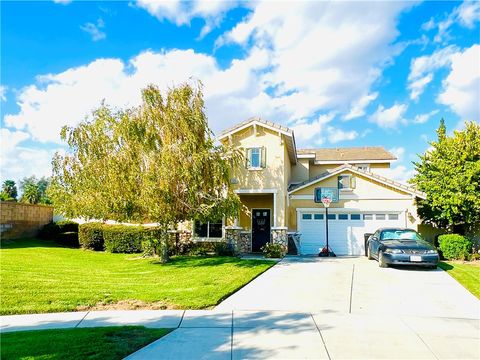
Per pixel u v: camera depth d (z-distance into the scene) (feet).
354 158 90.89
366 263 53.47
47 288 35.01
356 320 26.07
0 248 62.49
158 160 48.91
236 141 69.21
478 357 19.61
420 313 28.12
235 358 19.24
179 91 51.39
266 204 74.95
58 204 57.31
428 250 46.88
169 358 19.21
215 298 31.58
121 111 53.01
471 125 69.51
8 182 164.04
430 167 73.72
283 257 61.82
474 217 66.18
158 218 50.52
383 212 69.36
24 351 19.20
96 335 22.15
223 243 63.87
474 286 37.24
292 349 20.51
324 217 71.41
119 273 45.44
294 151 75.41
